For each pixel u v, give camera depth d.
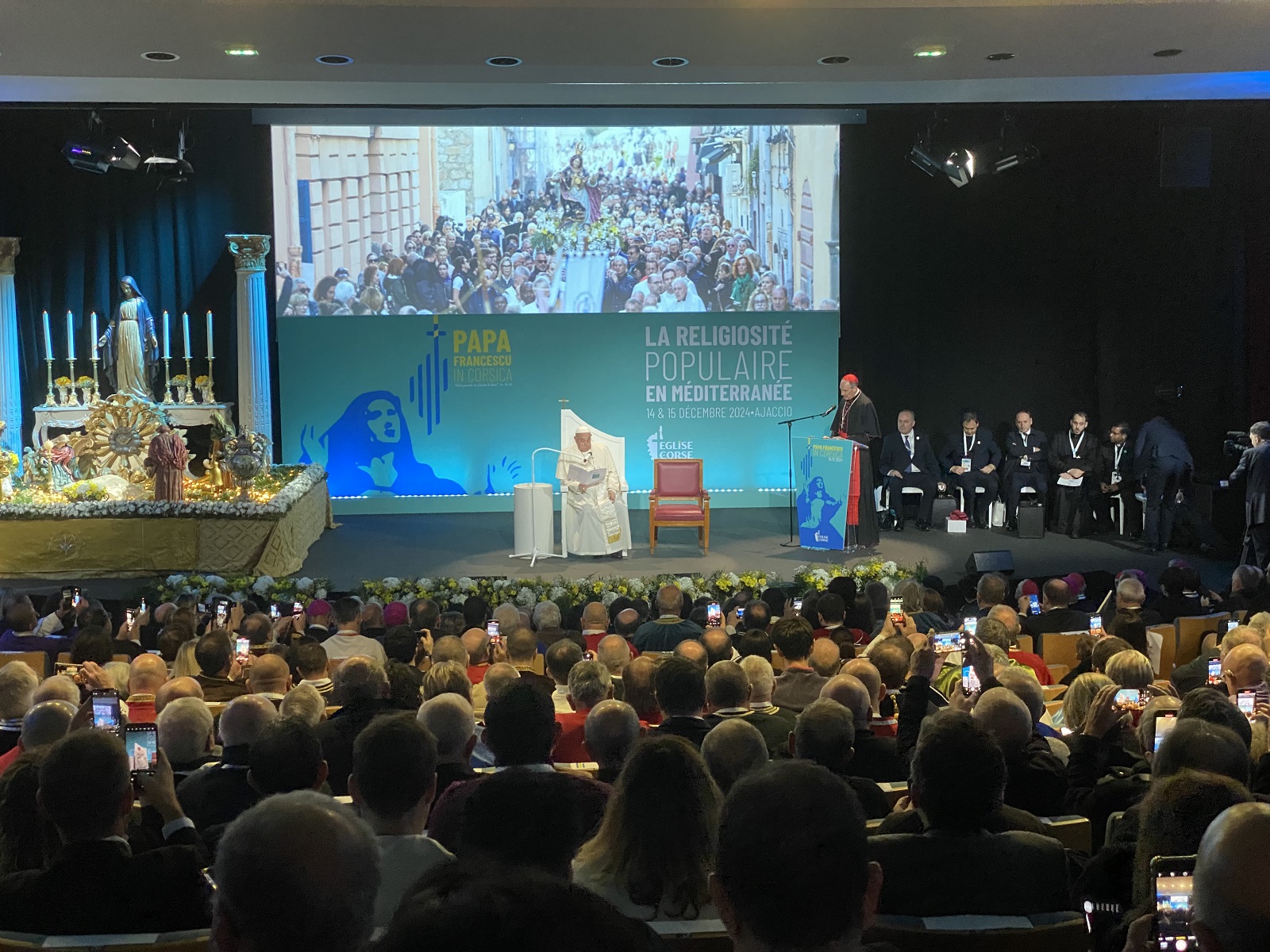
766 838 1.47
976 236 14.55
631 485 14.62
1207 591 8.43
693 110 14.03
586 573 11.23
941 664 4.88
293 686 5.66
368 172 13.97
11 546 11.37
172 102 10.45
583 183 14.13
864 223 14.55
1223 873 1.43
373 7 6.86
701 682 3.98
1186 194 13.95
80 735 2.54
